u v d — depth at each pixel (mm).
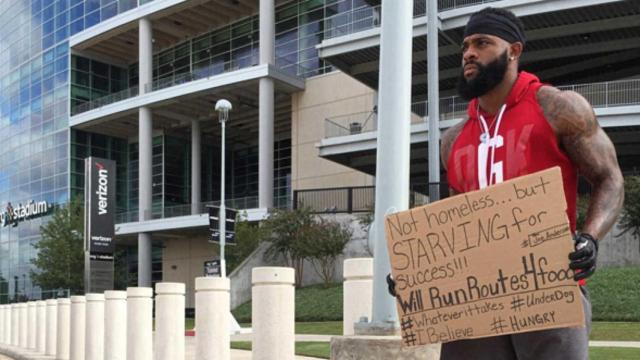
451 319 2768
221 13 49031
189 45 52844
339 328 21281
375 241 5531
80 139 55844
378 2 33156
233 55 49906
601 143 2611
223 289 9617
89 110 53781
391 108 5656
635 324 17484
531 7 27734
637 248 25391
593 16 28328
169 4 47000
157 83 51969
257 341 7098
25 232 61031
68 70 55531
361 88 41312
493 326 2682
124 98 52281
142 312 11578
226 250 33344
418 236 2854
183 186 55688
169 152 55156
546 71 35469
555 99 2646
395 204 5535
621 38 30672
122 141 58656
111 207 30797
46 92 58438
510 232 2668
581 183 22500
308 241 31562
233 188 58094
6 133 65562
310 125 43188
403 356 4711
